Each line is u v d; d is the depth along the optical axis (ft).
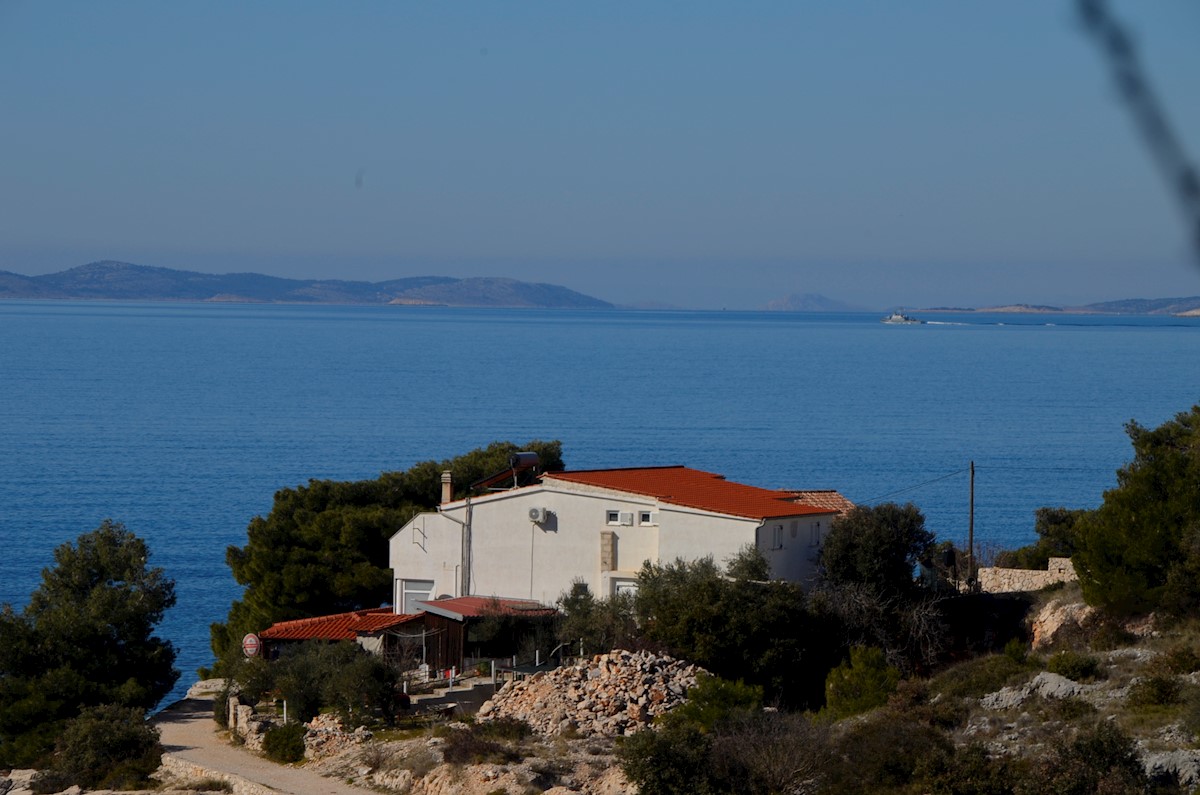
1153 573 420.36
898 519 480.64
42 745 446.60
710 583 440.86
